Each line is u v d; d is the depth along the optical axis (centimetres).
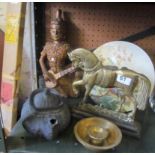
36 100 70
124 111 75
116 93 77
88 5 84
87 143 66
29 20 91
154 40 84
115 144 65
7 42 80
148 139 72
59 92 86
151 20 81
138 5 80
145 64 78
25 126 70
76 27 89
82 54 71
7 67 82
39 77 96
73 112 79
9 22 78
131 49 79
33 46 97
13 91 83
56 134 70
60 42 85
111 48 81
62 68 86
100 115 76
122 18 83
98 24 86
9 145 70
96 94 80
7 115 86
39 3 88
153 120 80
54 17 89
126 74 70
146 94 70
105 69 72
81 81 77
